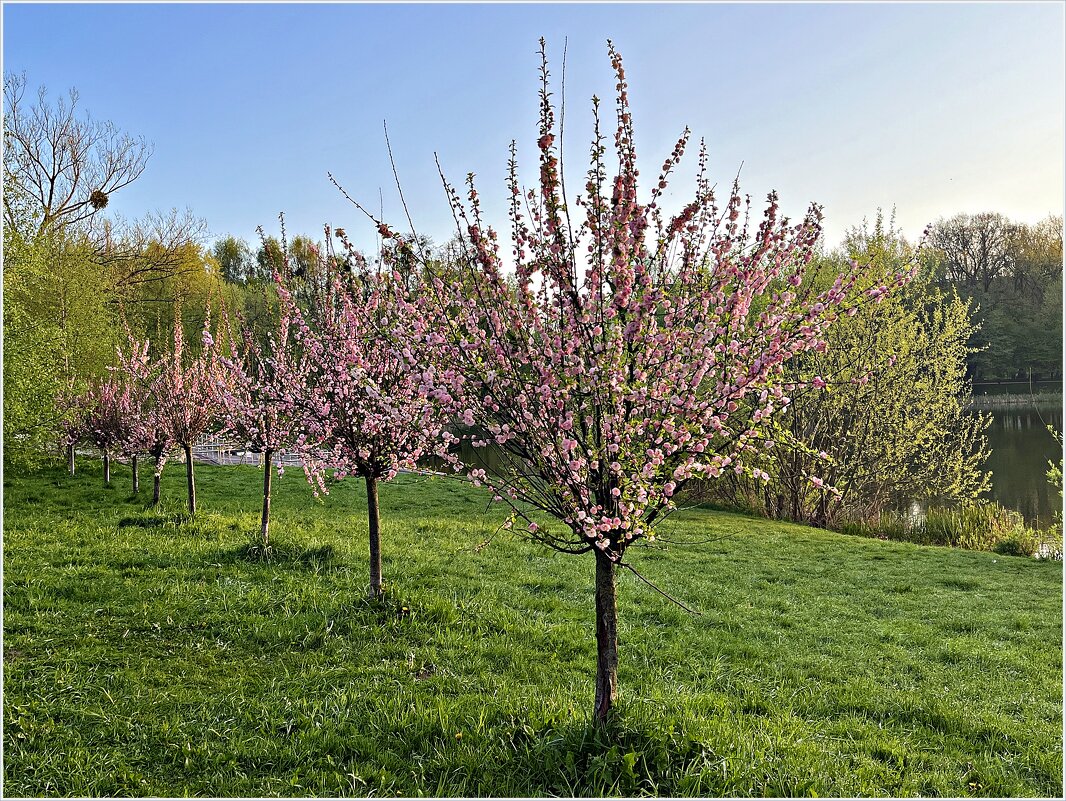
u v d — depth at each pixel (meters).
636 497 4.14
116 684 5.40
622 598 9.05
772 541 13.77
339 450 7.54
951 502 18.56
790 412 15.88
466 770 4.24
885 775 4.64
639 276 4.12
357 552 10.25
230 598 7.44
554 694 5.49
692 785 3.94
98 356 18.61
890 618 8.80
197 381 12.90
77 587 7.63
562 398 4.10
